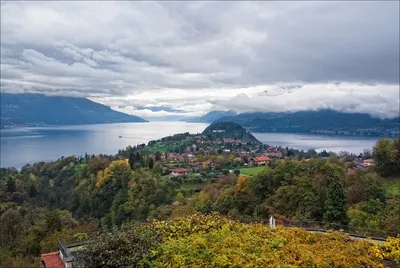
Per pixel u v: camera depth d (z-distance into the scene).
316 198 28.02
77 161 100.00
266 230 9.88
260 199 36.69
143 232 9.34
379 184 34.28
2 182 73.19
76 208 67.19
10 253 25.36
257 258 7.82
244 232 9.73
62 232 27.08
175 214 41.06
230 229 10.09
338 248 8.73
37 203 65.25
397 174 42.19
